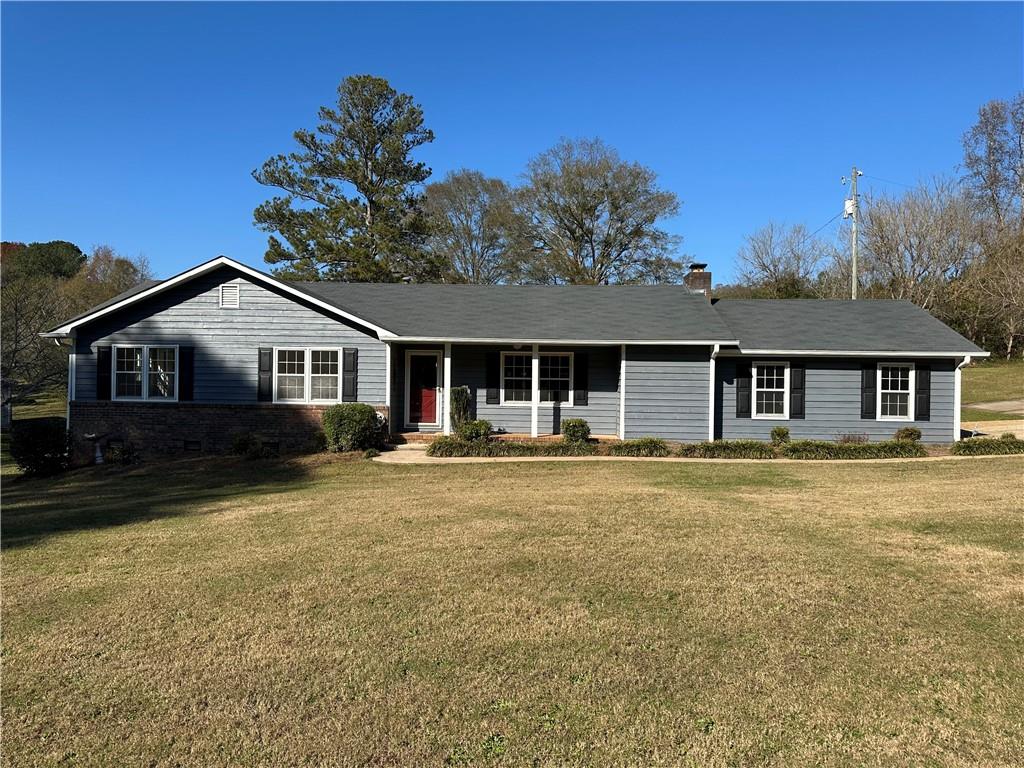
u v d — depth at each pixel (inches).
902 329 729.6
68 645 193.9
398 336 669.3
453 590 233.3
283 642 193.0
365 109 1358.3
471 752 140.8
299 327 676.1
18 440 603.5
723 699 159.6
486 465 570.9
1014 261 1434.5
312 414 673.6
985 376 1371.8
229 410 671.8
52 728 151.9
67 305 1115.9
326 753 141.1
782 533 306.8
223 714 156.1
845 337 709.9
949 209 1551.4
